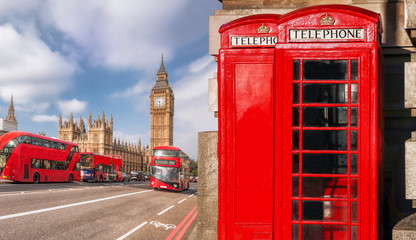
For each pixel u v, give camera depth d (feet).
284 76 11.52
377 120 11.00
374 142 11.00
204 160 16.84
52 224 26.73
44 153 90.68
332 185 11.38
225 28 12.62
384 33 15.29
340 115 11.29
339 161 11.32
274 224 11.58
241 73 11.89
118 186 106.63
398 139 14.85
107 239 22.49
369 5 15.64
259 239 11.65
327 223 11.30
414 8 11.73
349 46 11.21
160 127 522.88
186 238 23.73
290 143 11.46
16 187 66.80
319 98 11.37
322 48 11.34
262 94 11.75
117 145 501.97
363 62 11.10
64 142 102.17
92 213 34.94
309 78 11.43
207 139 16.90
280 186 11.54
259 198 11.71
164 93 529.04
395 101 15.02
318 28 11.41
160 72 554.87
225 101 11.93
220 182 11.93
